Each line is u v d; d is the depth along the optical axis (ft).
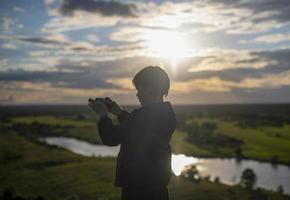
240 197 200.75
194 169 259.19
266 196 206.49
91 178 242.17
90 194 201.57
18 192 202.39
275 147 483.10
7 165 295.28
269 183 266.36
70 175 252.62
